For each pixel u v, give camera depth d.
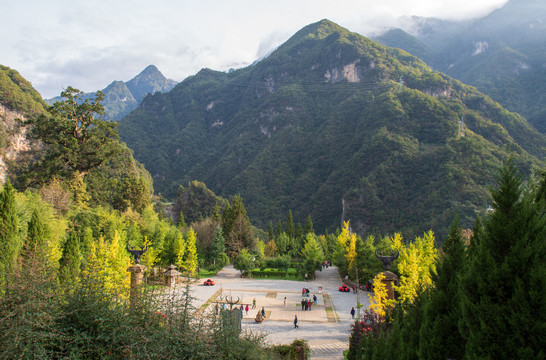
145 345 8.43
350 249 58.47
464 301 9.12
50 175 58.03
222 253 68.94
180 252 54.91
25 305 7.96
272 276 64.69
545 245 8.56
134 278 20.16
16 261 10.65
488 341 8.23
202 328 9.87
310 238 77.00
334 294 49.25
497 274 8.58
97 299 9.64
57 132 60.22
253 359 10.39
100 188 67.62
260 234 122.00
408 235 110.19
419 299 13.46
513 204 9.36
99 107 64.06
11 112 94.44
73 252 24.80
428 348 10.74
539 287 7.98
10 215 20.89
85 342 8.76
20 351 7.54
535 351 7.72
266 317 36.47
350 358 18.52
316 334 30.97
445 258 13.00
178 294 10.63
